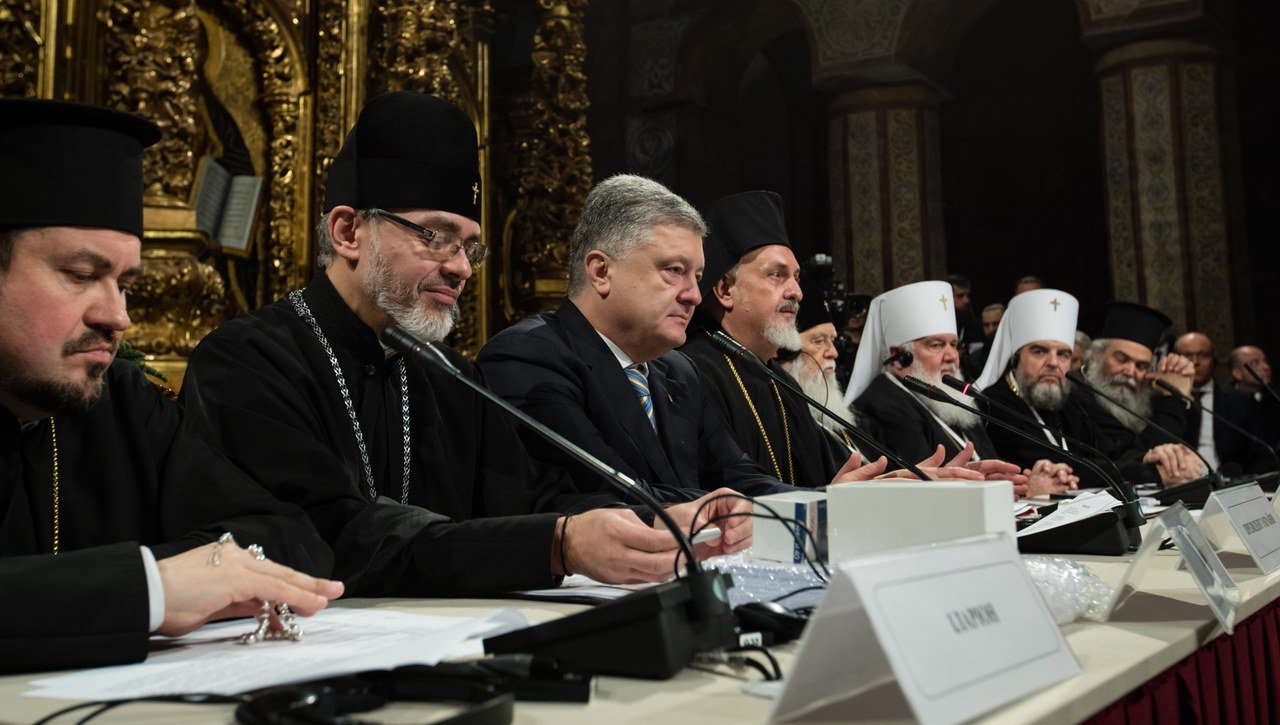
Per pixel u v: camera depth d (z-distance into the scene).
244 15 6.91
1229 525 2.30
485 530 2.03
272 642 1.54
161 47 5.75
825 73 14.44
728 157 15.70
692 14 14.94
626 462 3.12
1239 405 9.27
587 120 15.33
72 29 5.64
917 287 5.48
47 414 1.97
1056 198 21.66
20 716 1.16
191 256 5.64
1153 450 5.95
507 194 8.64
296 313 2.65
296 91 7.04
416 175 2.62
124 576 1.46
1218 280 12.49
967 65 22.11
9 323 1.77
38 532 1.97
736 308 4.28
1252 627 2.02
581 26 8.73
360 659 1.26
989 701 1.11
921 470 2.92
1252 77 19.95
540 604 1.93
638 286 3.27
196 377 2.42
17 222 1.75
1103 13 12.94
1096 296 21.39
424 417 2.73
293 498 2.24
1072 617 1.68
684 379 3.64
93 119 1.80
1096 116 21.36
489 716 1.06
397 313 2.63
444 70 7.61
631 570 1.92
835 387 5.12
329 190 2.73
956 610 1.16
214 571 1.54
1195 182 12.65
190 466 2.09
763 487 3.40
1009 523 1.78
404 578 2.06
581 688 1.19
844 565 1.08
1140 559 1.71
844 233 14.66
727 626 1.43
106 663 1.42
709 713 1.14
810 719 1.05
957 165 22.36
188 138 5.77
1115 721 1.33
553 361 3.12
